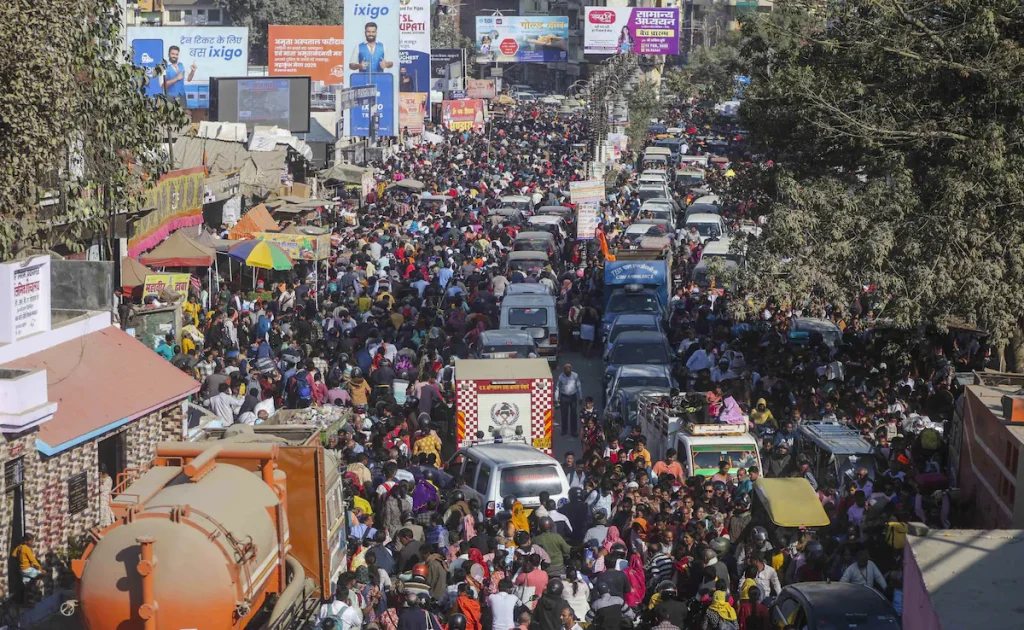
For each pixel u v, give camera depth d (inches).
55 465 1029.8
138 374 1203.2
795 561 1038.4
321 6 7372.1
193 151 2935.5
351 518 1085.8
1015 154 1574.8
